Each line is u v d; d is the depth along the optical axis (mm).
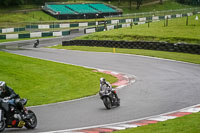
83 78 37875
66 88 32906
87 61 50500
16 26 112625
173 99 25688
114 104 23281
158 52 56938
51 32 99562
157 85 32406
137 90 30312
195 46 54250
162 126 16938
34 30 107188
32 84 34844
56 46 75625
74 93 30203
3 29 99375
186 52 55500
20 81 35562
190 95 27078
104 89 22922
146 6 175500
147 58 51719
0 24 112562
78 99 27328
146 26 80312
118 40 69250
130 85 33125
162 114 20750
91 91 30891
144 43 61188
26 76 38125
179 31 68875
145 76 38125
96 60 51250
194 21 80125
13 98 16719
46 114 21859
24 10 139250
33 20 126625
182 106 23078
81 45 71938
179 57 51625
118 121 19141
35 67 43906
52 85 34500
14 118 16531
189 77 36500
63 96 28859
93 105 24594
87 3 157125
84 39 74875
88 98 27672
